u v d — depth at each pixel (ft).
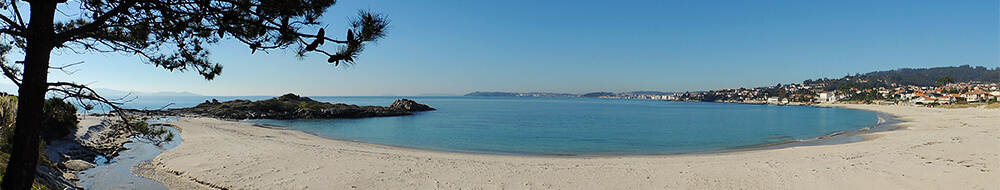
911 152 65.00
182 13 15.08
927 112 278.67
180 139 88.33
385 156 64.85
